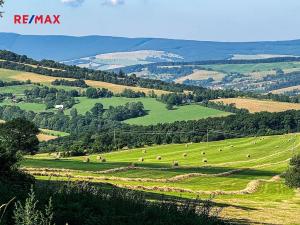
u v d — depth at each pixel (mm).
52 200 14555
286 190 91188
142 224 14242
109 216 14109
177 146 190375
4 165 23094
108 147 188375
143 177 95812
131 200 16188
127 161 143000
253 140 198500
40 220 12078
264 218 29688
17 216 11547
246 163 145250
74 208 14344
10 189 15914
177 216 15234
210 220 15758
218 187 88875
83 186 16859
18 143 127125
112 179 75562
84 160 128125
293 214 34062
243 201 46969
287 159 152875
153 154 168750
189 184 90438
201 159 154250
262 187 94312
